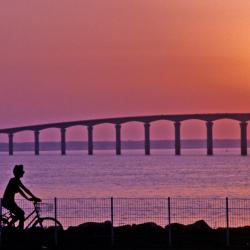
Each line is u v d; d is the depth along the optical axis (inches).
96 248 3678.6
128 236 3998.5
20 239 3668.8
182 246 3725.4
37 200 3585.1
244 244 3769.7
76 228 4148.6
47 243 3757.4
